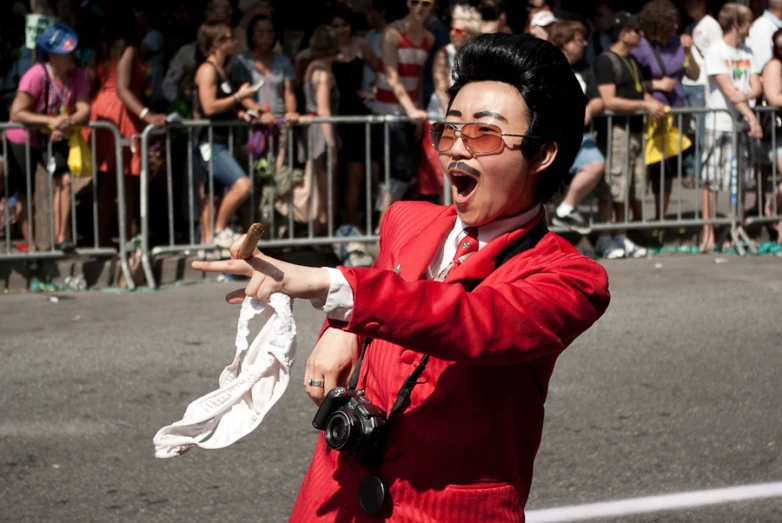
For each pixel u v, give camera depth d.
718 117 9.09
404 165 8.44
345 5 8.40
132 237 8.39
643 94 8.62
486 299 1.75
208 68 7.72
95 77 8.16
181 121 7.75
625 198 8.73
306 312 7.05
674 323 6.75
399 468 1.92
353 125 8.36
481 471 1.92
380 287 1.70
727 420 5.02
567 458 4.54
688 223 9.02
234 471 4.39
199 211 8.10
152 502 4.08
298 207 8.28
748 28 8.98
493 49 1.90
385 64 8.40
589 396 5.34
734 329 6.61
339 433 1.92
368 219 8.27
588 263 1.87
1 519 3.91
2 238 8.34
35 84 7.48
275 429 4.86
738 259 8.92
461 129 1.88
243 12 9.78
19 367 5.75
